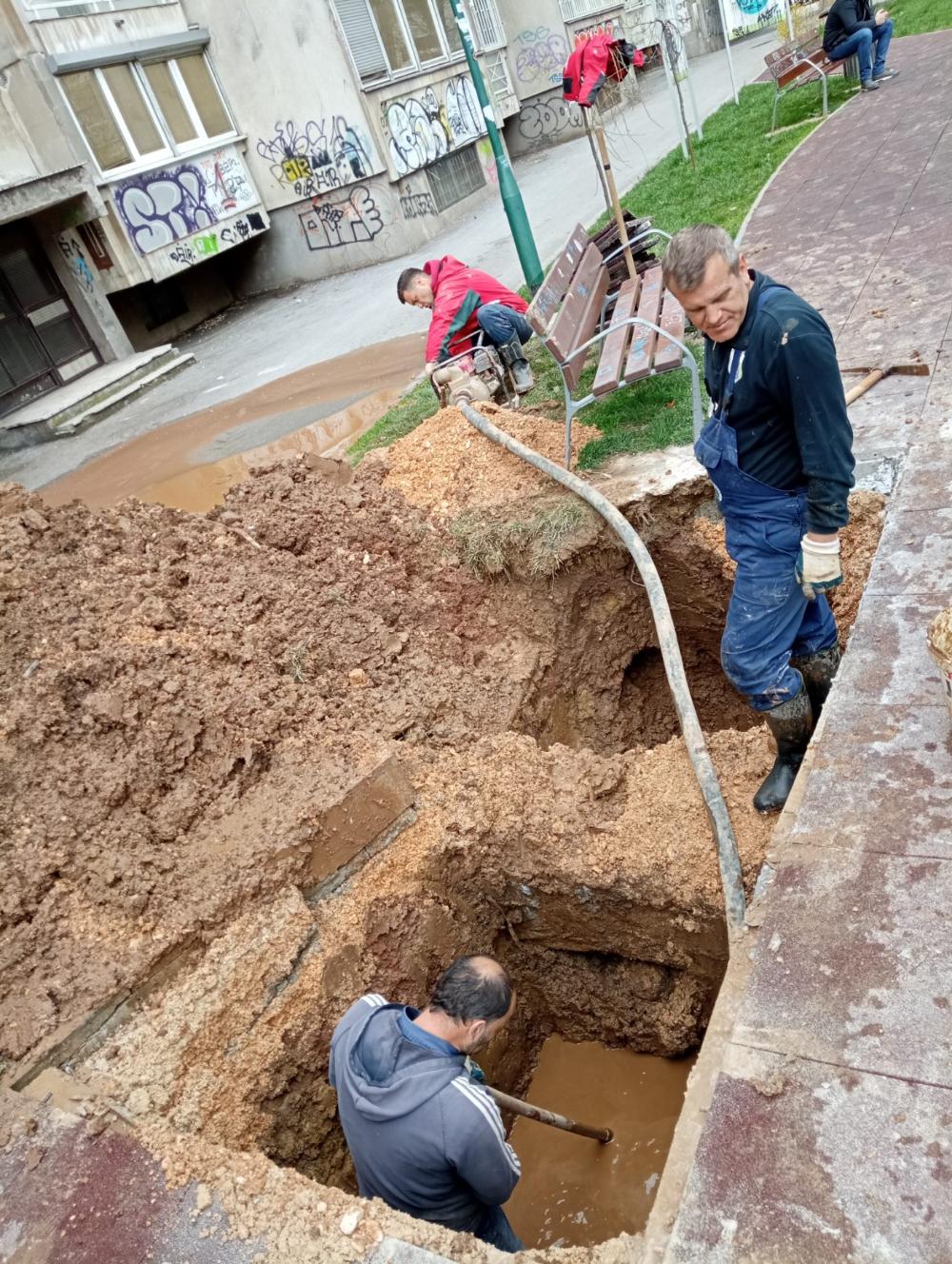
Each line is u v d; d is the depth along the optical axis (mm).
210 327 17469
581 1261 2119
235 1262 2221
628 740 5344
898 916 2432
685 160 12523
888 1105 2062
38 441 12812
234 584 4531
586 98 6910
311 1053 3154
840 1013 2273
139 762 3555
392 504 5434
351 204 17125
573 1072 4133
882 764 2867
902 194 8156
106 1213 2379
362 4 15742
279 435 9508
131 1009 2939
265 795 3574
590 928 3812
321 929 3340
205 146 16344
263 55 16031
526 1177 3750
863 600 3557
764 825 3301
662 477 5105
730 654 3068
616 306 6672
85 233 14695
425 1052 2510
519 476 5523
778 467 2771
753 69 20109
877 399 5156
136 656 3889
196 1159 2475
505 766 3928
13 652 3906
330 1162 3230
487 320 6449
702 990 3752
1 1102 2691
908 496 4074
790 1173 2016
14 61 12906
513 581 5164
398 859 3596
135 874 3205
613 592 5242
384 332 12539
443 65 18094
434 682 4441
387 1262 2170
